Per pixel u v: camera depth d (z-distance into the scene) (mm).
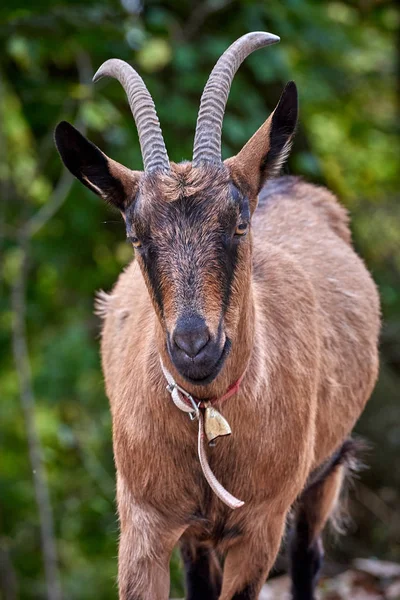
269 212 9492
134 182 6867
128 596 7449
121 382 7730
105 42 15430
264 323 7562
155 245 6398
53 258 16875
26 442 18375
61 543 18297
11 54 15633
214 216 6430
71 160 6949
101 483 17234
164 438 7230
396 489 17672
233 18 16469
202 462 6938
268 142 6973
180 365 6230
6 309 17297
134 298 8523
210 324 6199
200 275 6266
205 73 16109
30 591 17906
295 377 7641
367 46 22578
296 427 7590
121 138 15820
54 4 14695
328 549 17047
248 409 7160
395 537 17469
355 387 9227
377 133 23297
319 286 8961
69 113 16172
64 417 17953
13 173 17719
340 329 9039
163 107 15414
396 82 23734
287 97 6988
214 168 6680
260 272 8055
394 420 17641
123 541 7582
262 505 7555
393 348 18812
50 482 18125
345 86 21094
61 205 16906
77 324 17438
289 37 16844
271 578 14633
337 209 10500
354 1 21719
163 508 7457
